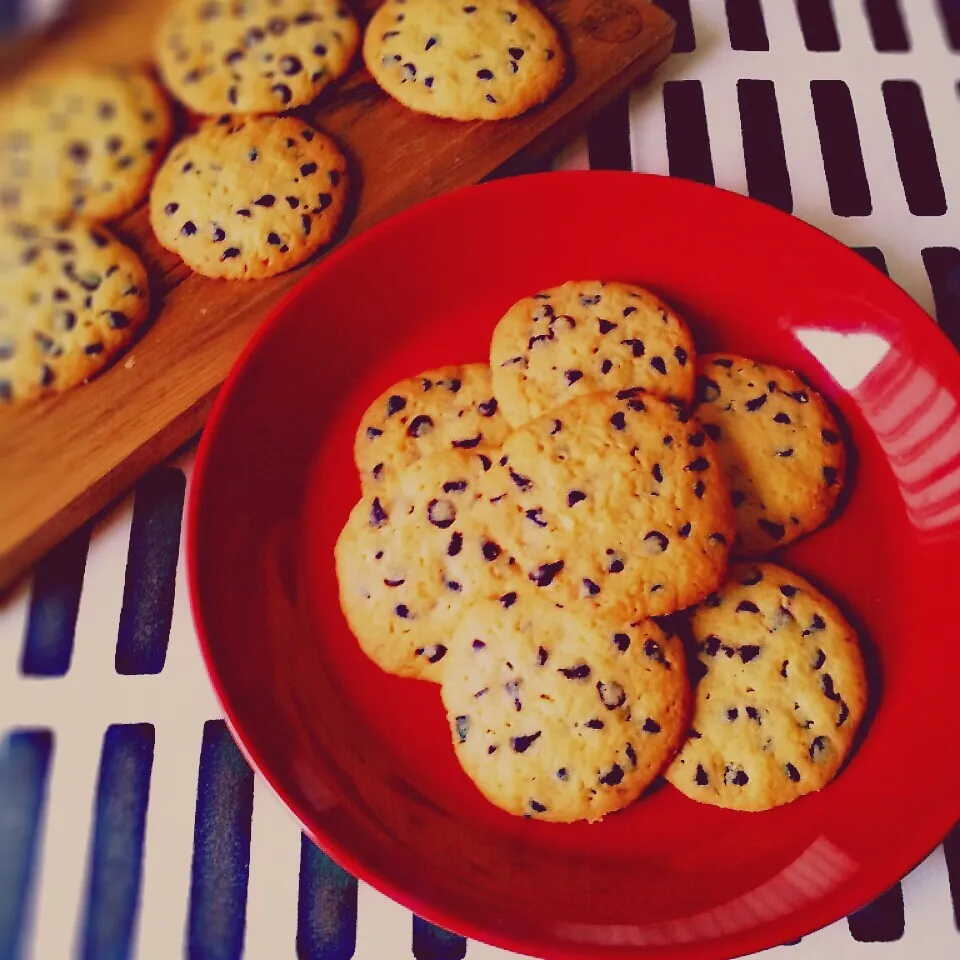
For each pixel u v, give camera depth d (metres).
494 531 0.39
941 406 0.41
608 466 0.39
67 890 0.37
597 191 0.42
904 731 0.39
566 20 0.47
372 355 0.43
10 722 0.38
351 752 0.38
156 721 0.39
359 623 0.40
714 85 0.48
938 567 0.41
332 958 0.36
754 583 0.40
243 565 0.40
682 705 0.38
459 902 0.35
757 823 0.38
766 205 0.42
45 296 0.40
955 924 0.37
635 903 0.36
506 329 0.42
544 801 0.38
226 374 0.42
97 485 0.40
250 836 0.38
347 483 0.42
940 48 0.49
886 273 0.46
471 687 0.39
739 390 0.42
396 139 0.45
